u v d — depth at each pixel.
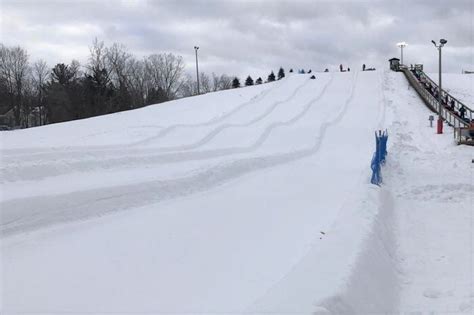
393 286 7.54
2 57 94.00
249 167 16.77
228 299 6.19
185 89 117.19
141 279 6.82
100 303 5.99
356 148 23.34
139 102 87.94
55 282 6.59
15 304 5.85
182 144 21.03
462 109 33.56
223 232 9.32
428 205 13.42
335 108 35.06
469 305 6.58
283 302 5.38
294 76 53.12
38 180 11.80
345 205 10.88
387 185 15.41
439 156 21.62
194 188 13.16
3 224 8.48
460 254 9.05
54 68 94.75
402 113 34.88
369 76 52.12
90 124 32.22
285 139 24.41
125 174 13.38
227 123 27.47
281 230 9.55
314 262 6.91
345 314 5.57
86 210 9.96
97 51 113.75
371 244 8.13
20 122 92.00
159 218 10.18
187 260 7.68
